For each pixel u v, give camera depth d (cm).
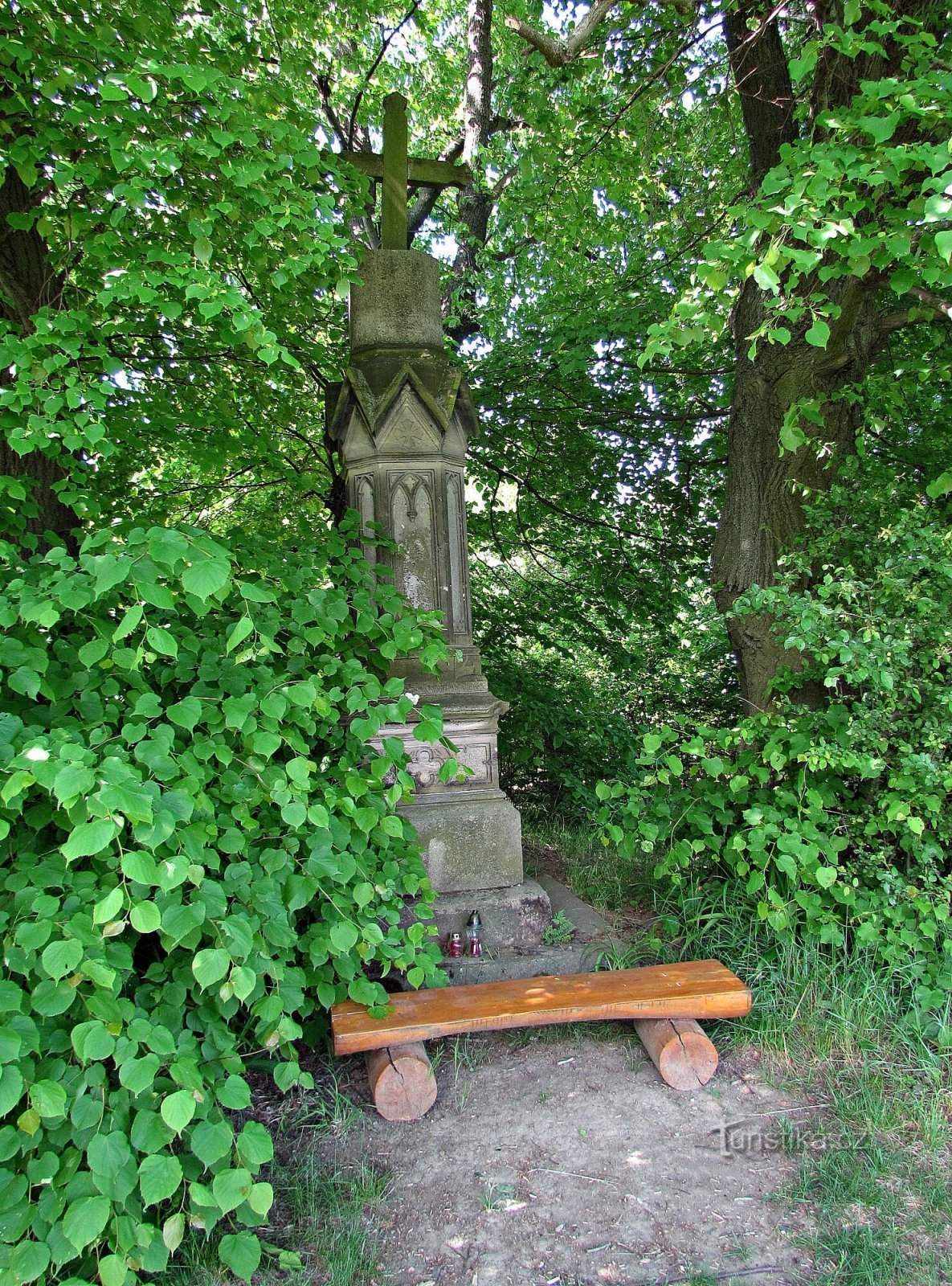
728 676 699
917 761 316
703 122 731
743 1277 220
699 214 738
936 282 296
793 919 345
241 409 550
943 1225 238
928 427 562
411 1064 282
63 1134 194
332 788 286
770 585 452
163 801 211
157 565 220
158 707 230
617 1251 229
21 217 332
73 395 290
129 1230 187
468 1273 222
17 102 323
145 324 450
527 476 721
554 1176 257
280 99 377
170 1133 193
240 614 306
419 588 399
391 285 411
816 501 420
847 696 377
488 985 313
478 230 859
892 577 342
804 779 363
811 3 400
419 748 383
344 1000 297
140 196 299
